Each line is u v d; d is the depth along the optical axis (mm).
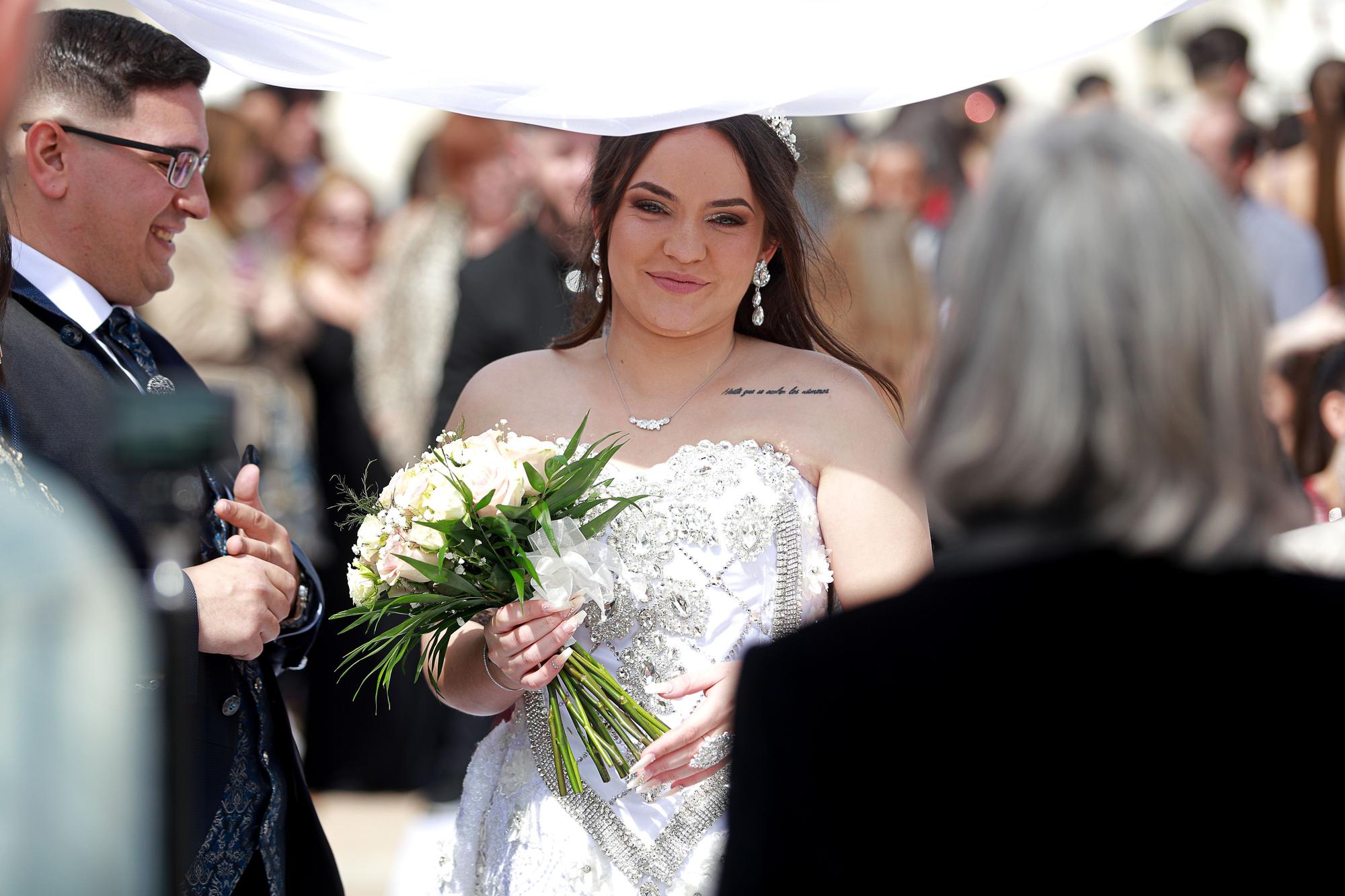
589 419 2650
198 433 1611
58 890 957
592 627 2490
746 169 2523
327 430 5699
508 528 2295
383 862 4789
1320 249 5176
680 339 2627
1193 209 1361
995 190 1425
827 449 2555
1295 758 1302
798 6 2369
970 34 2398
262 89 6762
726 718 2371
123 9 4930
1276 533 1361
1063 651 1343
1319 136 5266
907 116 5949
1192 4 2398
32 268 2523
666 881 2449
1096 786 1315
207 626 2355
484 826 2617
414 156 7570
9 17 1007
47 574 987
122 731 998
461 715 5223
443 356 5781
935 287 1513
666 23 2381
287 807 2682
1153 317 1325
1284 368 3215
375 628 2426
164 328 4992
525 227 5047
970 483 1376
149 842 1062
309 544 5289
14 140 2484
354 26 2398
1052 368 1339
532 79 2418
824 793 1383
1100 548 1359
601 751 2438
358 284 6184
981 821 1336
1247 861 1294
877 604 1452
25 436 2301
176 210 2623
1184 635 1333
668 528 2480
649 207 2525
